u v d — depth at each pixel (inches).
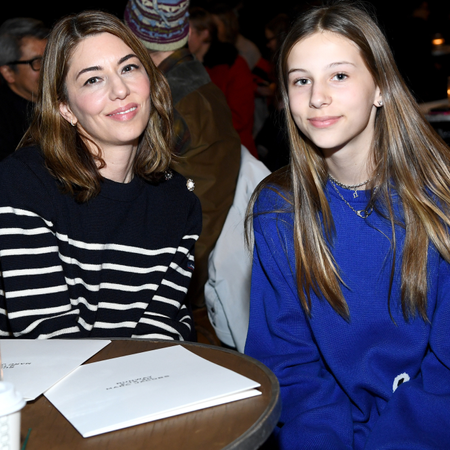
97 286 60.4
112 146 60.8
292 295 56.9
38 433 33.8
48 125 59.7
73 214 59.6
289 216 57.2
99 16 60.0
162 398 36.2
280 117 75.9
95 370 41.5
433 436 47.8
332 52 51.1
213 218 93.4
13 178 58.4
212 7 165.5
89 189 59.4
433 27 196.1
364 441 51.7
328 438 48.7
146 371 40.8
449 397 49.4
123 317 61.2
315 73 51.7
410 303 53.0
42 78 60.4
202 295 97.3
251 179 92.1
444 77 157.9
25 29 110.9
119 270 60.8
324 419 50.4
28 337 57.2
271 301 58.3
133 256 61.6
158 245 63.1
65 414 35.3
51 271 57.9
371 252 54.7
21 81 112.9
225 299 84.2
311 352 55.8
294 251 56.4
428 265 53.2
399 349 53.6
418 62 156.7
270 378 39.4
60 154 59.1
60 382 39.9
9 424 29.6
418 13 201.3
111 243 60.7
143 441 32.5
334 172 56.2
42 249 57.9
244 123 152.6
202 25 152.5
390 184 54.9
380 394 52.7
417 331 53.6
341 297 54.0
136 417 34.1
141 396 36.8
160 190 65.2
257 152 157.1
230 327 84.6
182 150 91.7
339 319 54.8
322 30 51.7
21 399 30.3
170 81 92.6
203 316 96.6
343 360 54.4
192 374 39.7
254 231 59.1
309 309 55.4
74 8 227.8
